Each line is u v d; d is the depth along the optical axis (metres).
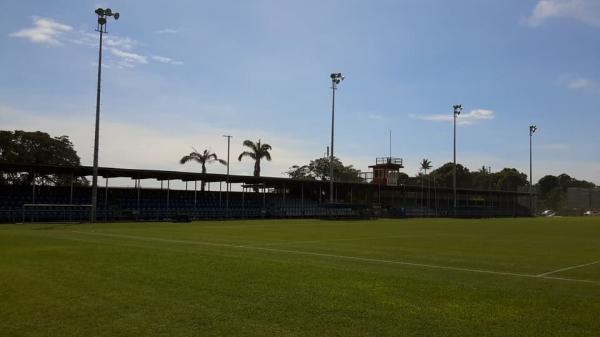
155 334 7.28
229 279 11.75
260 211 62.28
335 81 66.38
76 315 8.27
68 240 22.09
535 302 9.80
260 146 79.88
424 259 17.55
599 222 63.75
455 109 84.81
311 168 116.00
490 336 7.38
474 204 107.69
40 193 51.94
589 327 7.94
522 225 52.03
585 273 14.48
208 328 7.61
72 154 63.97
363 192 84.06
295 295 10.02
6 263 13.99
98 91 41.97
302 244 22.75
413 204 93.50
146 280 11.43
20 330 7.44
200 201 63.22
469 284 11.92
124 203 55.72
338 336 7.28
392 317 8.38
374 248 21.55
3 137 58.28
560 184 192.75
